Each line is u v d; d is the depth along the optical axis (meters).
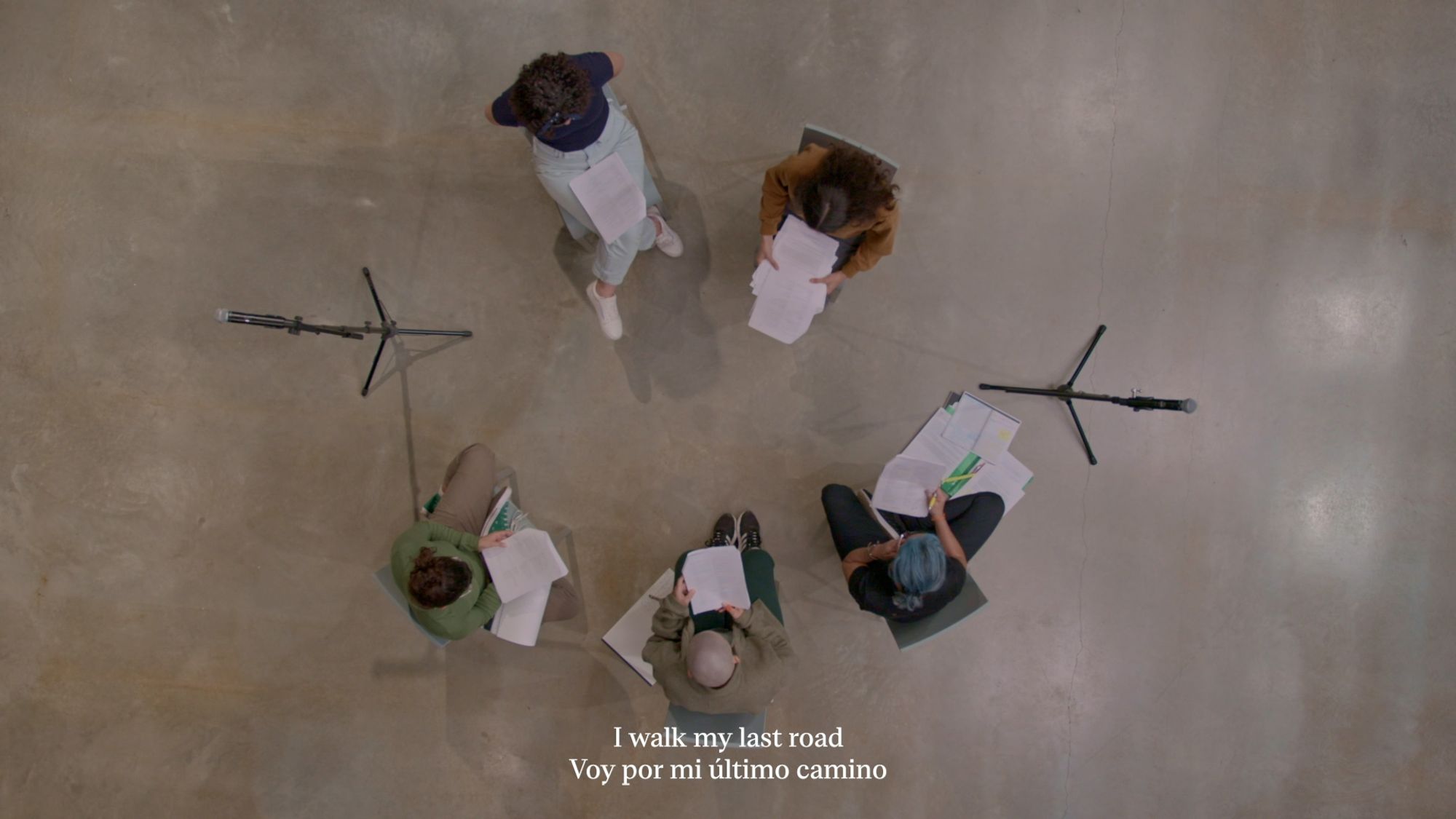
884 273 3.37
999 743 3.40
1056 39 3.35
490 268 3.37
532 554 2.80
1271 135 3.35
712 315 3.39
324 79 3.35
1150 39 3.35
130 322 3.34
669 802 3.40
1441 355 3.34
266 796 3.37
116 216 3.34
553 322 3.38
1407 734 3.35
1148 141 3.35
